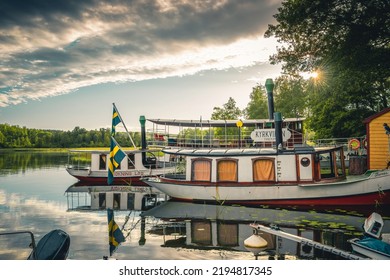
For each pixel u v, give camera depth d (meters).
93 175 24.55
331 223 10.99
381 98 27.64
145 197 18.02
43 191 20.42
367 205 13.64
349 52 18.52
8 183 24.28
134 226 11.43
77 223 12.09
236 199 14.88
